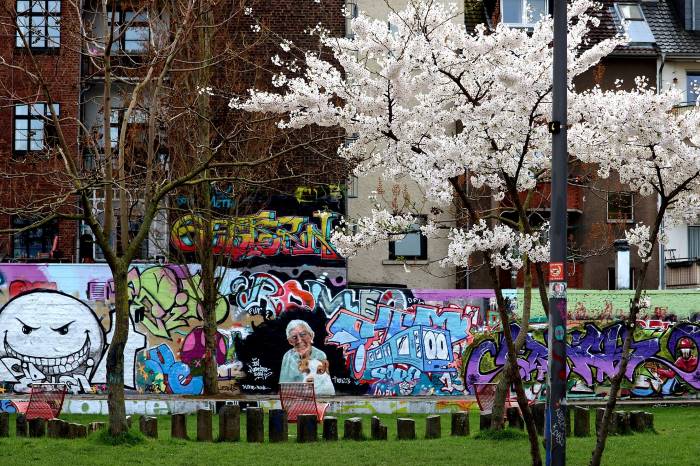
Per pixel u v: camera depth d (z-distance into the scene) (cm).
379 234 1669
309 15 3678
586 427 2016
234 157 2673
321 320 3044
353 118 1578
